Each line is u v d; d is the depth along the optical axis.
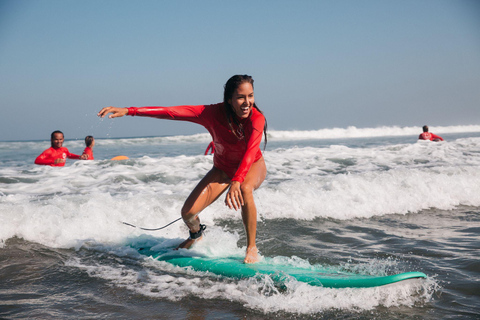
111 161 9.05
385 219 4.96
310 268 3.18
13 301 2.64
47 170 8.03
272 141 26.69
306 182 5.92
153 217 4.51
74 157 9.69
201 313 2.47
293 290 2.79
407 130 43.78
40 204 4.53
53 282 2.99
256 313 2.48
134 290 2.84
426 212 5.29
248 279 3.00
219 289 2.85
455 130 48.94
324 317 2.42
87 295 2.75
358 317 2.41
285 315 2.45
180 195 5.24
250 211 3.25
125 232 4.17
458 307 2.54
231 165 3.43
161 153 14.80
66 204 4.57
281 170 7.86
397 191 5.73
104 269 3.27
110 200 4.79
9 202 4.98
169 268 3.32
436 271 3.17
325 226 4.62
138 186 6.41
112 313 2.47
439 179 6.12
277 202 5.17
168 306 2.58
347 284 2.76
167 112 3.15
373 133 40.53
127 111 3.04
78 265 3.36
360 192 5.58
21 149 21.16
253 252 3.34
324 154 10.21
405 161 8.93
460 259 3.46
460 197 5.78
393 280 2.70
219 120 3.21
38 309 2.52
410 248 3.81
